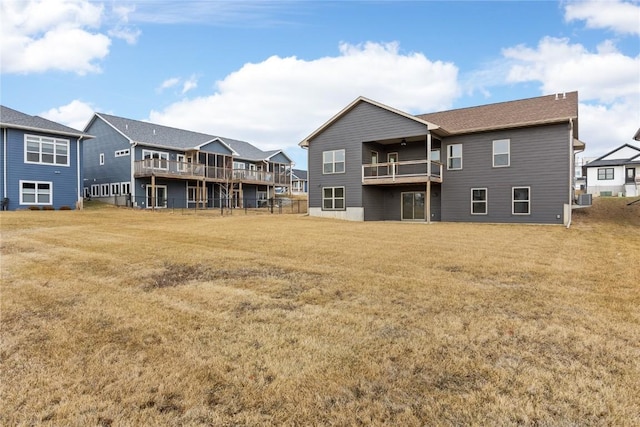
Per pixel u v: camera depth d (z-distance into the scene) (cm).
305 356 325
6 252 830
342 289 518
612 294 486
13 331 393
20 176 2022
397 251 805
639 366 296
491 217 1706
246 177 3184
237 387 280
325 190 2053
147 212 2128
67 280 593
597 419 233
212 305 464
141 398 268
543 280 558
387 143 2012
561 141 1548
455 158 1802
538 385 271
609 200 2448
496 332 366
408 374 292
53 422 243
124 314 438
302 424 236
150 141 2669
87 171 2864
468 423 232
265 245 884
